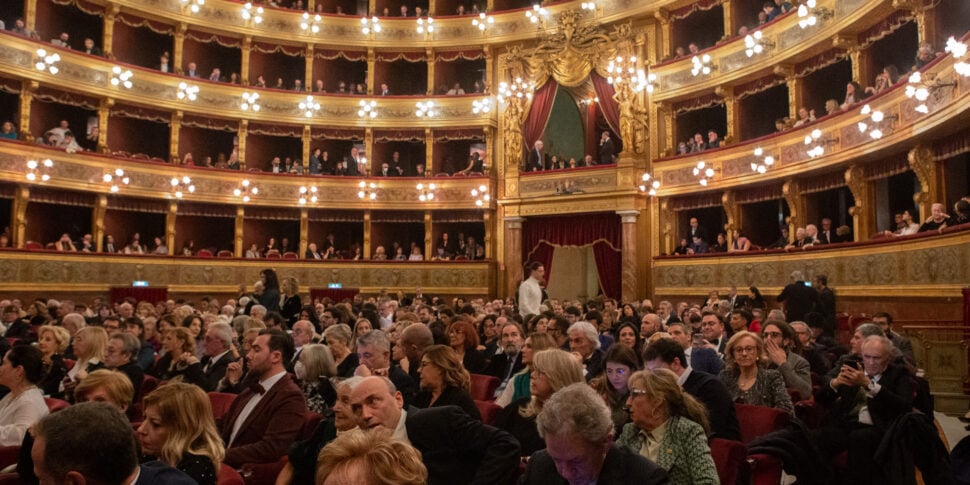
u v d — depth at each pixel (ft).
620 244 81.00
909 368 20.16
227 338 26.94
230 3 88.63
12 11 77.77
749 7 77.66
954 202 50.34
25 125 72.02
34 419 18.12
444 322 35.14
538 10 86.79
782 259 61.05
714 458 15.61
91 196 77.36
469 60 98.27
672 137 80.18
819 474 18.04
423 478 7.63
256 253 87.81
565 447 10.60
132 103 81.30
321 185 90.07
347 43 93.15
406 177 91.25
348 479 7.22
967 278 39.52
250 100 84.53
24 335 38.29
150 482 10.39
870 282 50.14
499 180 90.02
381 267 88.28
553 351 17.16
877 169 57.31
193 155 90.99
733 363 22.36
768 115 78.33
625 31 81.87
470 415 17.30
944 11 51.85
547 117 87.45
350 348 28.32
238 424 18.86
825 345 33.65
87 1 78.64
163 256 77.77
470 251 89.35
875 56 61.72
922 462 18.25
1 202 75.25
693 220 76.43
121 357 23.97
